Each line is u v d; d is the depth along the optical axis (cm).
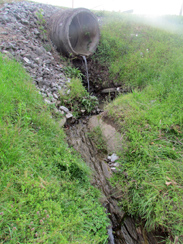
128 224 301
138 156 360
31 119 332
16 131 284
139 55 739
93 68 750
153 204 290
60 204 232
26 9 733
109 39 807
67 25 638
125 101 493
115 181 358
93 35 772
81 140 461
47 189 233
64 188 266
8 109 305
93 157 420
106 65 751
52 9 848
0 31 565
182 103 445
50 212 205
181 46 751
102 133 462
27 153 270
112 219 301
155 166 332
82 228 225
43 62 590
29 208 204
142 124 409
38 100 399
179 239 250
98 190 321
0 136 256
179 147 356
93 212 262
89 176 352
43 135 326
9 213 189
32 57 562
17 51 536
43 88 507
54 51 698
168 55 705
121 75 712
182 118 397
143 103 471
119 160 385
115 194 338
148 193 302
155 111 426
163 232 271
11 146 250
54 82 556
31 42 627
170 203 281
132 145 382
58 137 355
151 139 375
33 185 224
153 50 756
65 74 636
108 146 429
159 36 810
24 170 242
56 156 303
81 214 245
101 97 717
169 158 344
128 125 418
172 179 306
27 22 667
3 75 365
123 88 681
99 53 770
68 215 229
